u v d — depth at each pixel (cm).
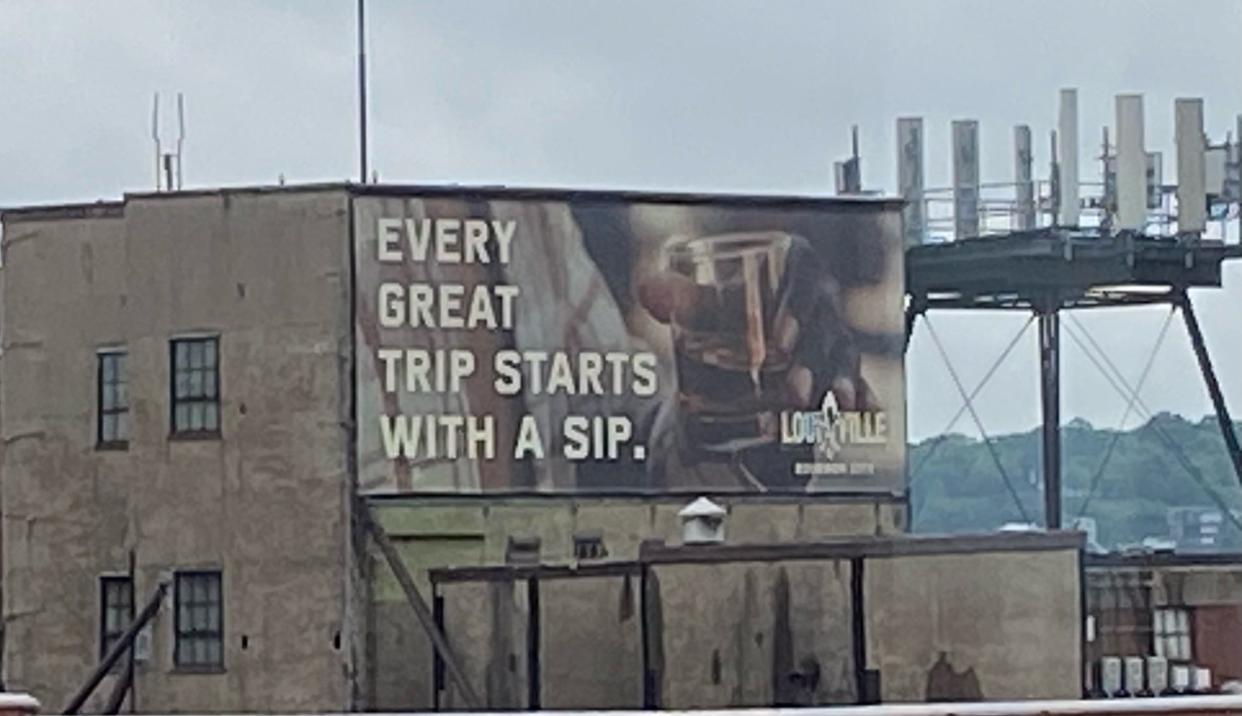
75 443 5150
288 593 4925
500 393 5106
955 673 4328
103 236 5150
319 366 4969
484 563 5047
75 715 4853
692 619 4472
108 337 5138
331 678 4875
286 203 5016
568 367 5166
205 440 5019
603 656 4575
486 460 5081
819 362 5353
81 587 5128
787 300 5344
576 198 5194
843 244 5394
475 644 4825
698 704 4438
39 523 5172
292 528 4944
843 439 5350
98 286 5147
